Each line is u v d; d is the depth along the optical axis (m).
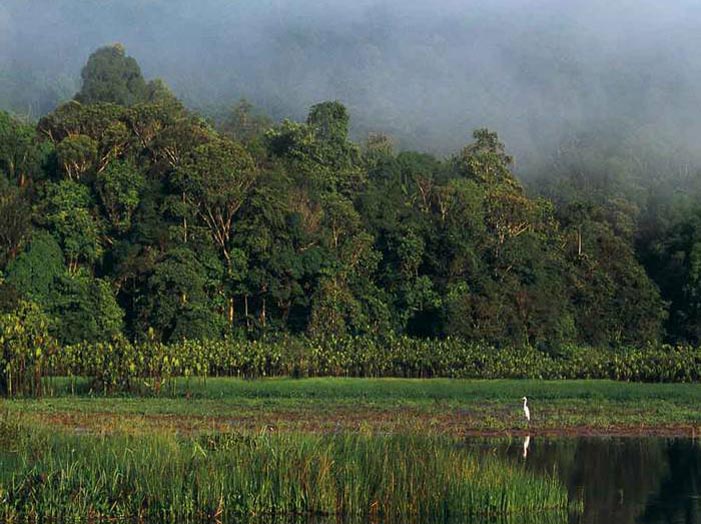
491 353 103.44
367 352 100.75
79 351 88.12
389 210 123.56
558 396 87.75
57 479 36.72
